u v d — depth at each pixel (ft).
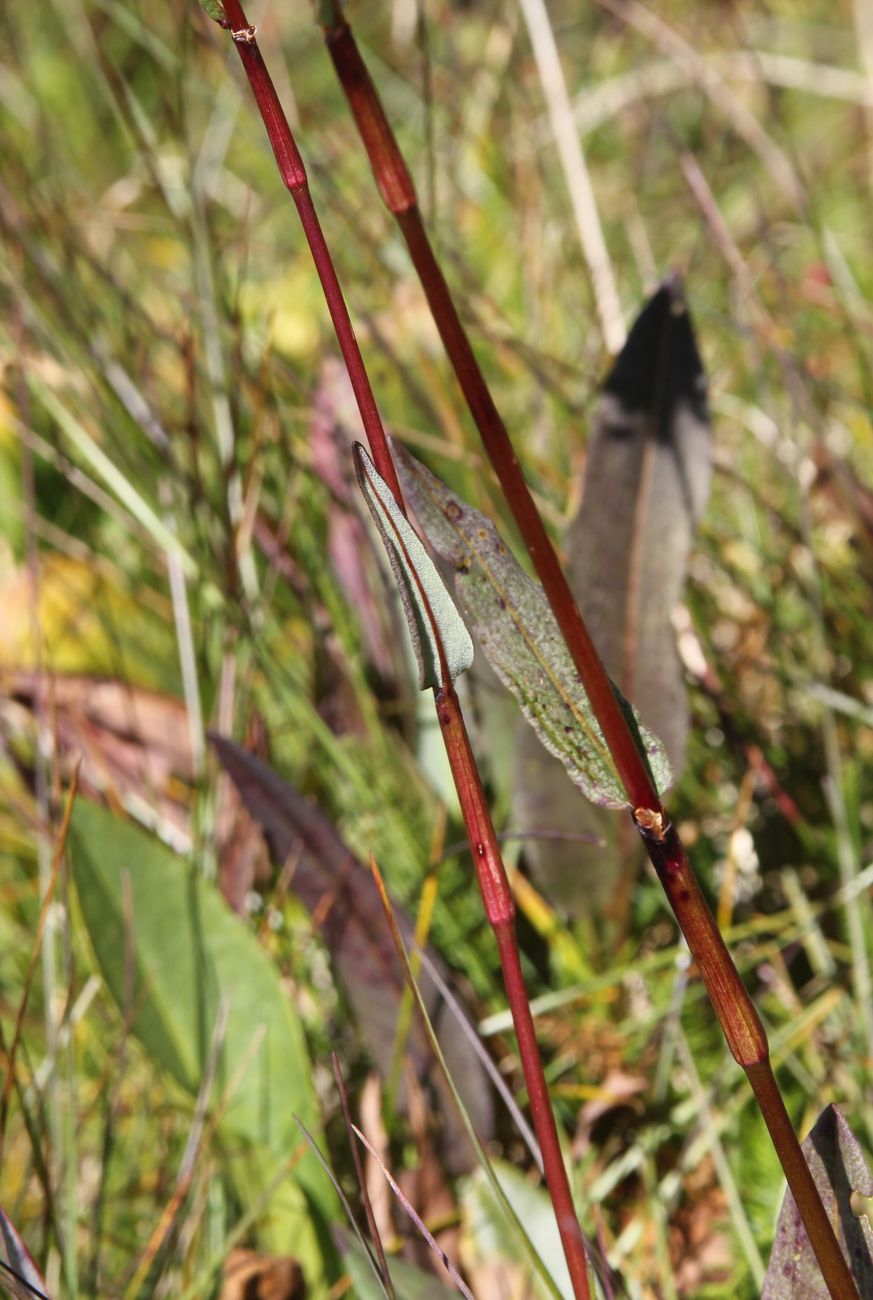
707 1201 1.91
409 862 2.17
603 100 3.85
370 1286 1.65
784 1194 1.51
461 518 1.45
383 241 2.93
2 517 2.76
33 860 2.40
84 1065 2.02
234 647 2.23
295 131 2.92
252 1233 1.84
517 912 2.22
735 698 2.36
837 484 2.40
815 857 2.23
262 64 1.42
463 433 2.45
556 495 2.53
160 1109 1.95
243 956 1.85
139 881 1.84
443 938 2.07
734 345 3.10
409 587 1.41
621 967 2.11
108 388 2.52
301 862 1.89
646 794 1.41
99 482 2.82
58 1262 1.75
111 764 2.45
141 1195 1.91
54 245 2.77
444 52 3.83
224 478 2.24
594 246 2.74
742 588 2.43
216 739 1.89
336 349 2.70
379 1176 1.87
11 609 2.60
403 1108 1.91
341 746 2.29
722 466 2.48
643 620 1.94
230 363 2.48
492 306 2.77
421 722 2.31
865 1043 1.94
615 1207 1.94
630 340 1.88
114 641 2.48
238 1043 1.85
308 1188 1.83
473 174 3.59
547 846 2.01
